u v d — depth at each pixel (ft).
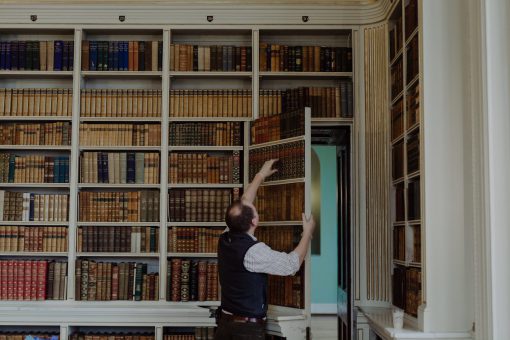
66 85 21.27
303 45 21.24
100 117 20.17
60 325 18.85
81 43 20.36
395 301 18.38
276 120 17.79
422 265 14.88
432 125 14.84
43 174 19.94
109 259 20.63
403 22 17.42
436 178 14.74
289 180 16.76
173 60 20.38
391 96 19.48
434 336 14.32
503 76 13.32
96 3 20.22
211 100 20.25
